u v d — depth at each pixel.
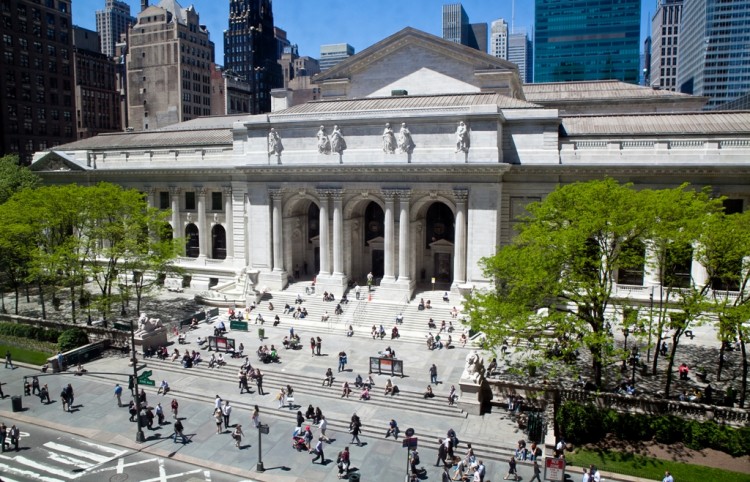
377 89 85.06
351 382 52.69
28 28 133.00
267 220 79.44
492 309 46.38
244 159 82.25
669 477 34.50
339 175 74.69
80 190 72.56
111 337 62.94
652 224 44.19
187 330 67.88
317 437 44.09
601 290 44.28
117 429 45.91
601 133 69.44
